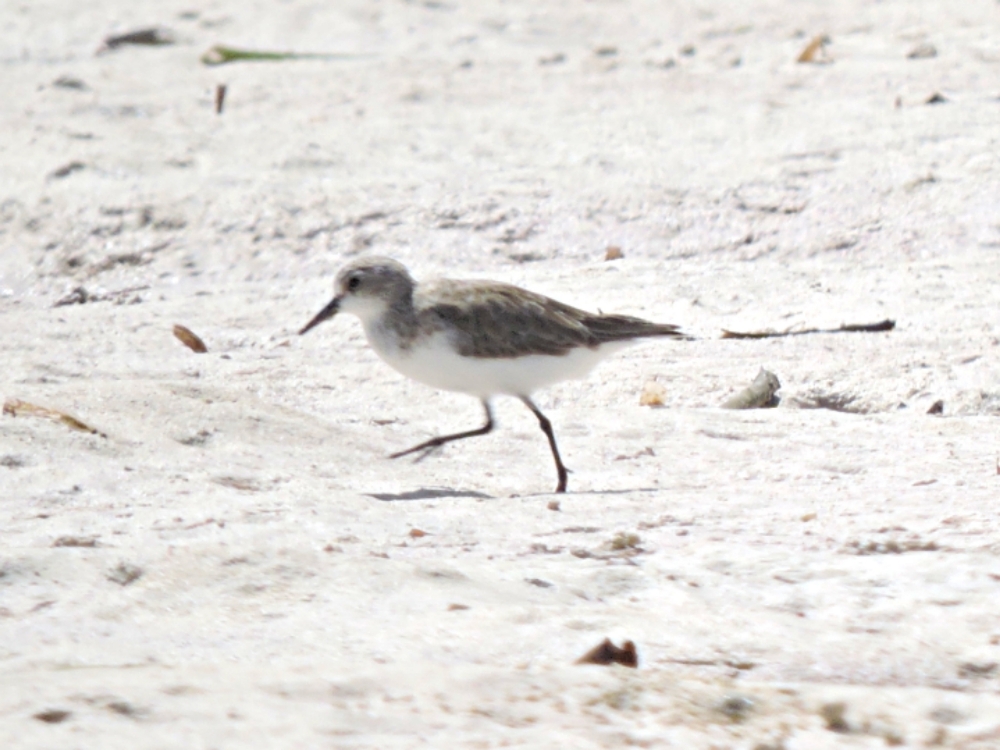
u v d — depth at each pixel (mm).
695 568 7621
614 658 6277
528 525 8547
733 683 6039
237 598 7062
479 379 10320
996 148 18609
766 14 28016
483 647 6461
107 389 10992
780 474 9953
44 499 8859
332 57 25812
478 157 19766
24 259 17609
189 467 9625
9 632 6648
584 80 23500
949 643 6586
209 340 14398
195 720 5398
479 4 29766
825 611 6984
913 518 8398
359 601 7023
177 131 21297
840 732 5664
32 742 5137
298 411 11430
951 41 24594
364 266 10453
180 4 30344
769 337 13602
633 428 11266
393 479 9930
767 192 17844
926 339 13266
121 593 7121
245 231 17781
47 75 24859
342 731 5383
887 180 17828
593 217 17625
